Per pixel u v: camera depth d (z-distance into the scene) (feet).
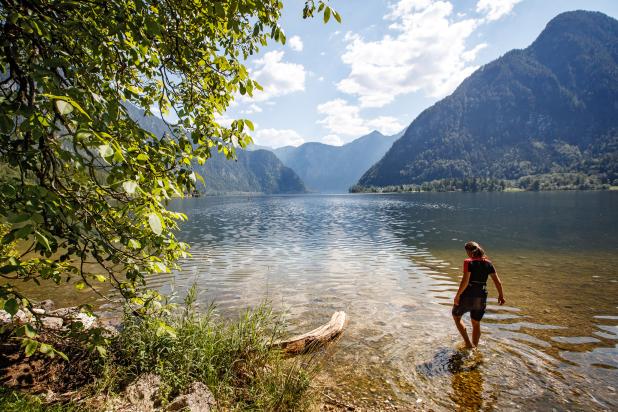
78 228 9.36
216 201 459.73
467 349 22.71
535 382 18.67
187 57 11.48
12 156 7.83
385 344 23.59
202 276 44.52
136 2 8.75
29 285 37.09
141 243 11.45
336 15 11.41
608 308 30.35
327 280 42.34
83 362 15.35
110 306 30.01
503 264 50.24
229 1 9.75
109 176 8.71
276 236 91.04
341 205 298.15
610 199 305.32
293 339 22.15
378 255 60.54
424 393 17.81
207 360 16.79
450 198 401.70
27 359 14.93
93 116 8.30
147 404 13.28
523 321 27.43
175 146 11.78
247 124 11.81
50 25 8.39
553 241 74.13
